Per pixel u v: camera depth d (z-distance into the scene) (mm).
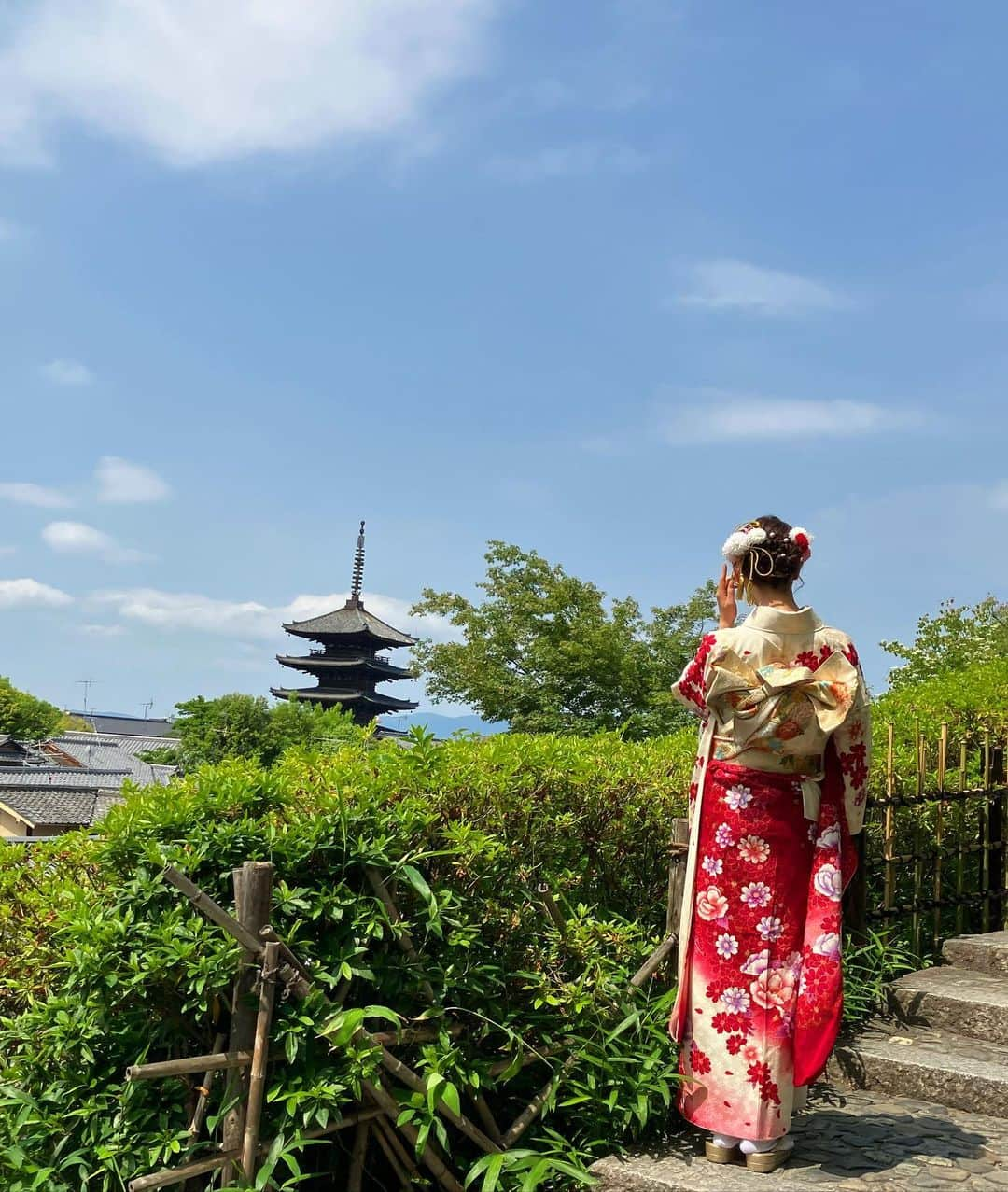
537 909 3637
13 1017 3240
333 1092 2787
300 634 64688
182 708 36781
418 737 3588
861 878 4617
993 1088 3584
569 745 4492
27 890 3449
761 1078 3012
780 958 3074
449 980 3189
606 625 23875
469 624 24609
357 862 3158
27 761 59188
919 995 4305
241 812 3262
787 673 3066
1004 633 14195
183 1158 2863
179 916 2951
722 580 3365
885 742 5797
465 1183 2986
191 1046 3041
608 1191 3049
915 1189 2938
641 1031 3496
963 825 5316
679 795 4520
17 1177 2879
